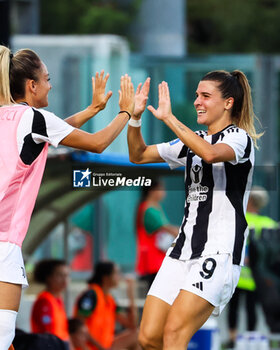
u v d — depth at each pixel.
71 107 36.50
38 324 23.94
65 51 38.31
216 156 14.57
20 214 13.91
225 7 81.19
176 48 65.75
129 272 43.56
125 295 37.88
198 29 82.75
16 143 13.90
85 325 25.62
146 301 15.53
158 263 31.92
